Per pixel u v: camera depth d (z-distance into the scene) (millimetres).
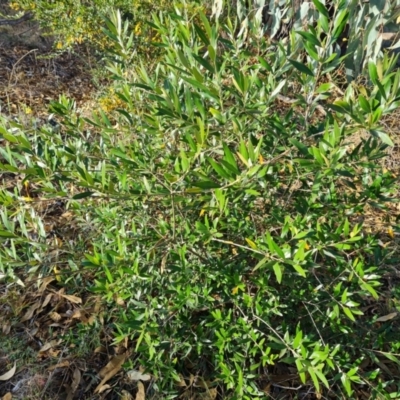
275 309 1663
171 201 1521
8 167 1290
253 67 1688
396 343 1709
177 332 1729
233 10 2883
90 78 4750
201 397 1812
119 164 1765
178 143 1838
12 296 2227
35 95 4418
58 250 1796
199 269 1714
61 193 1373
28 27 5402
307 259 1347
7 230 1480
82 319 2180
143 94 1968
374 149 1610
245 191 1421
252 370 1637
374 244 1772
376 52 2250
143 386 1891
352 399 1749
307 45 1385
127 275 1534
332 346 1755
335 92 3088
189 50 1454
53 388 1992
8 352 2109
